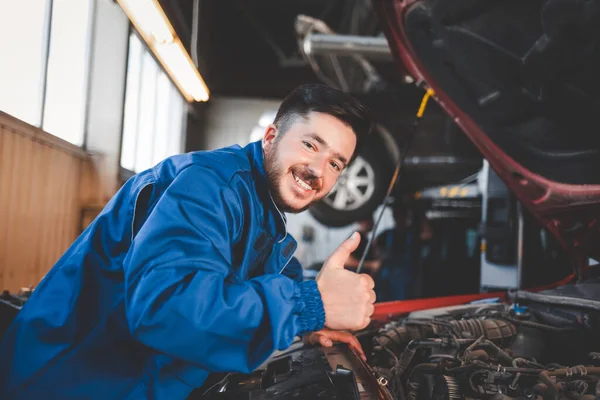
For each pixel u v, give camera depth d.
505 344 1.51
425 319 1.60
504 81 1.67
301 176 0.96
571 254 2.01
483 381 1.10
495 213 3.46
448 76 1.92
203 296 0.71
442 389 1.09
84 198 3.74
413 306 2.06
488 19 1.52
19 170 2.83
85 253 0.94
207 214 0.80
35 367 0.88
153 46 3.31
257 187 1.00
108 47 3.81
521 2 1.37
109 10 3.84
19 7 2.86
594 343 1.36
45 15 3.16
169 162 0.95
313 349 1.27
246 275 1.00
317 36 5.29
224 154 0.96
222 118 7.81
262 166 1.00
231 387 1.04
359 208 5.98
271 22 8.59
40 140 3.06
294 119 0.97
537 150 1.82
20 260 2.88
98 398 0.88
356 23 7.00
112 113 3.82
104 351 0.89
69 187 3.53
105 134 3.80
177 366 0.89
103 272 0.92
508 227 3.35
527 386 1.11
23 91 2.97
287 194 0.97
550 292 1.63
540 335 1.50
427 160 6.05
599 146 1.56
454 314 1.78
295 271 1.45
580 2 1.17
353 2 7.20
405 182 6.26
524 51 1.50
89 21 3.79
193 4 4.53
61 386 0.87
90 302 0.91
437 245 5.79
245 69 8.52
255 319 0.74
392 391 1.15
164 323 0.71
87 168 3.75
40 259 3.12
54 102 3.32
